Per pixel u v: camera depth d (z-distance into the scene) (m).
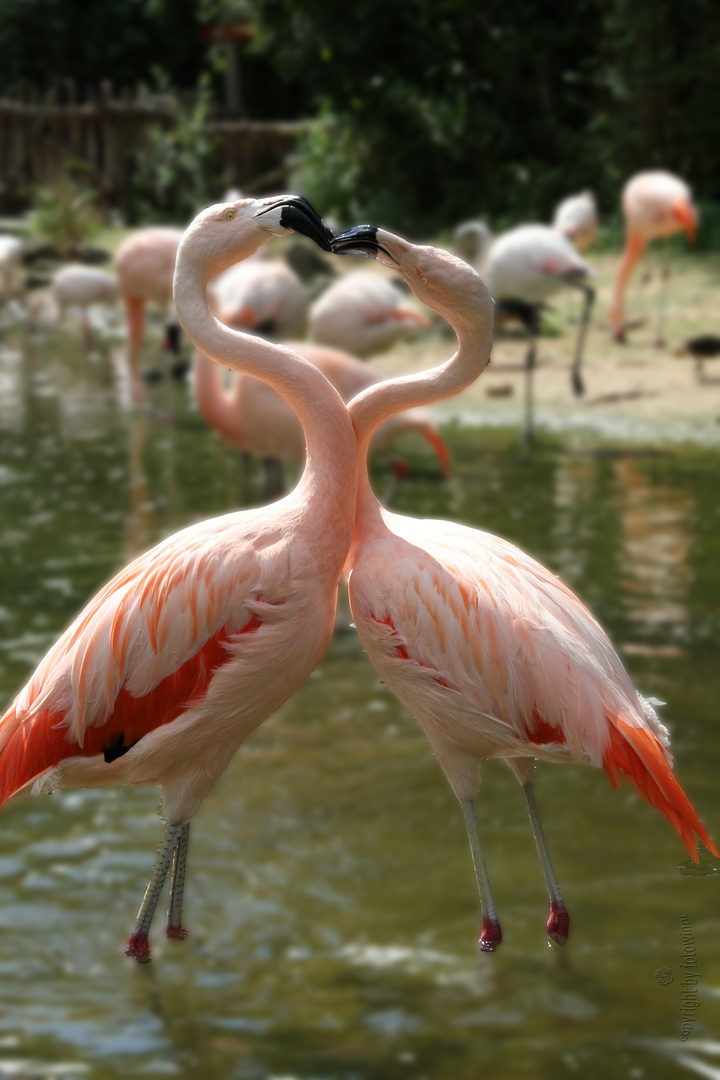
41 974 3.18
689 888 3.50
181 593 2.46
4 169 21.41
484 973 3.16
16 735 2.57
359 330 9.09
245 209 2.56
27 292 16.80
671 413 9.44
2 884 3.57
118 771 2.57
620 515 6.97
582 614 2.57
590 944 3.25
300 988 3.12
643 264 14.13
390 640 2.48
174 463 8.59
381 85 17.36
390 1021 2.98
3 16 23.48
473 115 16.92
